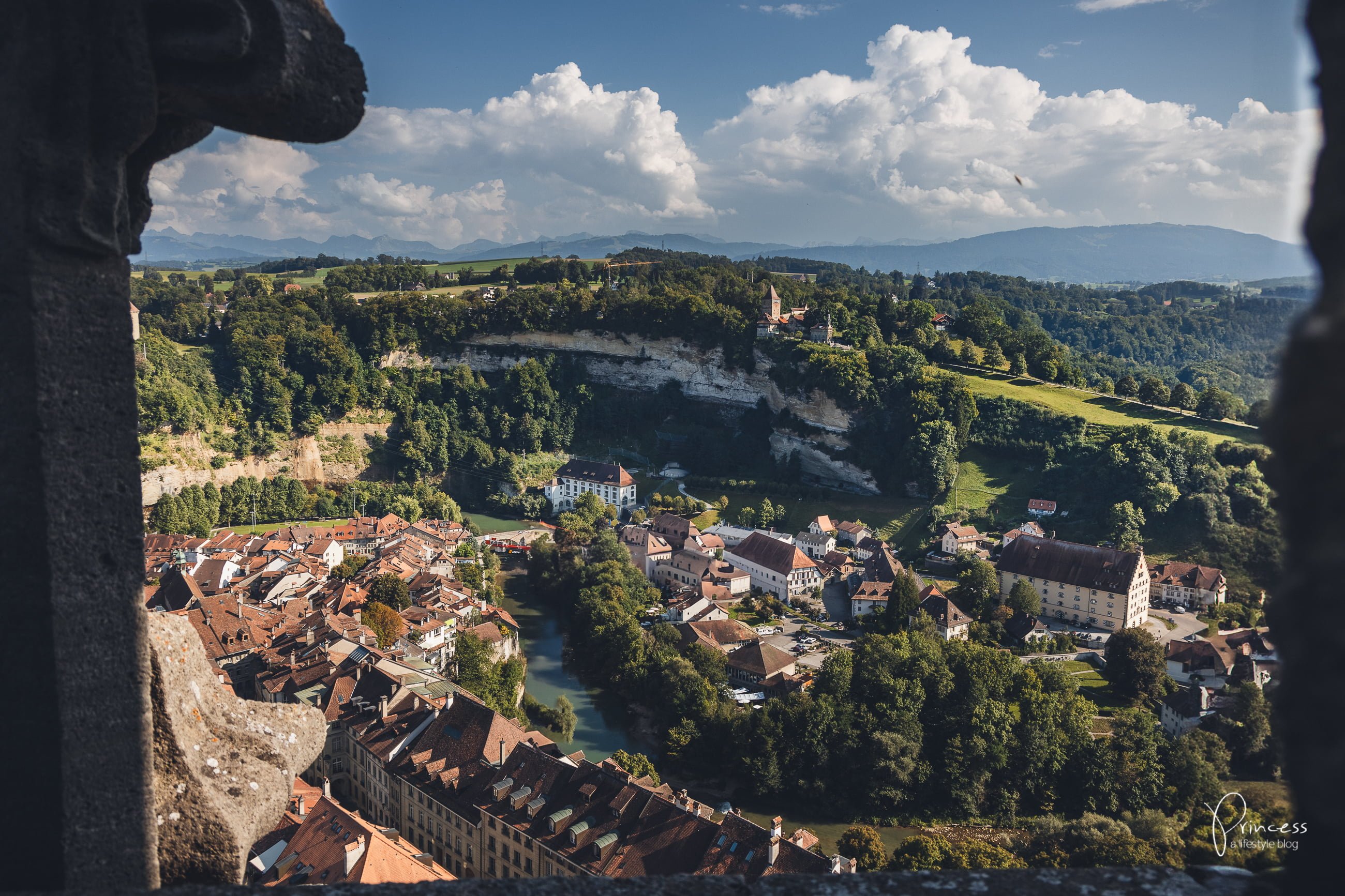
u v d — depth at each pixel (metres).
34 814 7.46
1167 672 95.50
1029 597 121.38
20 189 6.91
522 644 114.50
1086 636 118.06
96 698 7.58
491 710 68.81
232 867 9.39
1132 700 92.69
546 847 57.16
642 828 56.38
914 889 6.16
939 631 111.69
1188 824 57.97
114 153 7.14
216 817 9.31
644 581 131.88
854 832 64.25
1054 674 85.12
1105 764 74.44
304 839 50.56
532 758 64.19
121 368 7.63
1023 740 76.88
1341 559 3.30
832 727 78.62
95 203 7.12
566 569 134.38
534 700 93.31
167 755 9.21
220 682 10.91
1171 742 73.62
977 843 67.94
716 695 88.81
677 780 79.50
